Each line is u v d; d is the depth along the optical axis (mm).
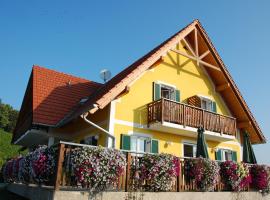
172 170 10352
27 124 17109
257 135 18172
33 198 10305
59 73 19297
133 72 13180
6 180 16812
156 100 14117
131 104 13859
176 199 10383
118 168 9039
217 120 16047
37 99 15820
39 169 8844
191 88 17047
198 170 11320
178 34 15719
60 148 8461
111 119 12961
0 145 36344
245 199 13078
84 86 19141
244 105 17750
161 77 15703
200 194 11234
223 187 12555
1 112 53531
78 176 8438
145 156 10125
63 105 16203
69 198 8125
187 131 14578
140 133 13727
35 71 18141
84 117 11641
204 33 17141
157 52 14430
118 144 12891
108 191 8898
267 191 14367
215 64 17609
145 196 9586
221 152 17281
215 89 18359
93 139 13812
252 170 14125
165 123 13469
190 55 16688
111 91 12203
